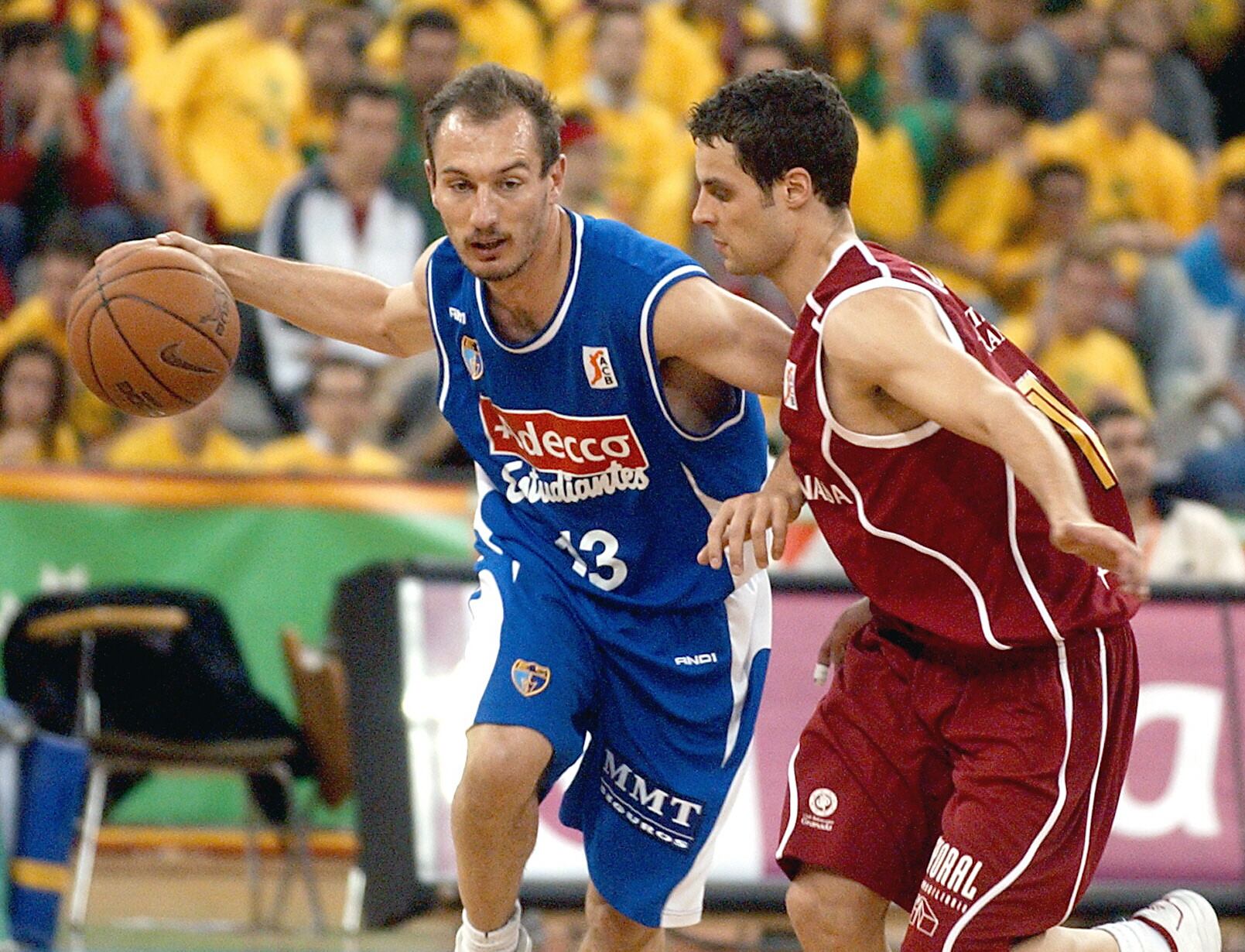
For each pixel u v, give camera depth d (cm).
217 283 1262
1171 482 3225
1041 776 1073
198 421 2812
